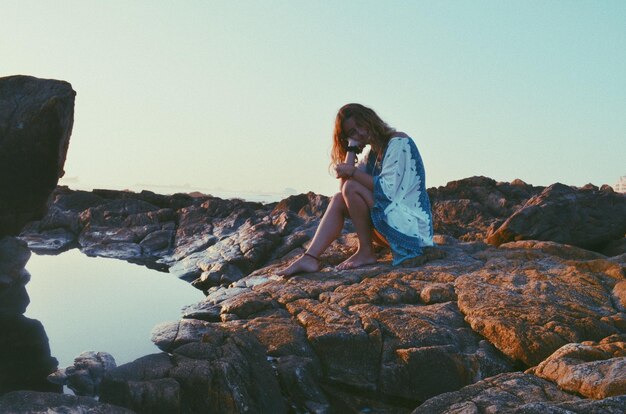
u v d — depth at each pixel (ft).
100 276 24.67
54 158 17.08
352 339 12.84
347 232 26.96
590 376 9.59
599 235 25.13
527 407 8.40
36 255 30.25
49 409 9.00
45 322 16.69
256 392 10.83
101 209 36.65
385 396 12.21
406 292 15.56
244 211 34.91
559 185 27.14
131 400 10.03
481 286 15.43
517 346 12.42
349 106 18.48
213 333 12.20
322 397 11.59
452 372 12.09
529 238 24.48
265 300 15.98
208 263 25.93
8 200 17.62
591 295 14.94
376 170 18.71
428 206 19.27
